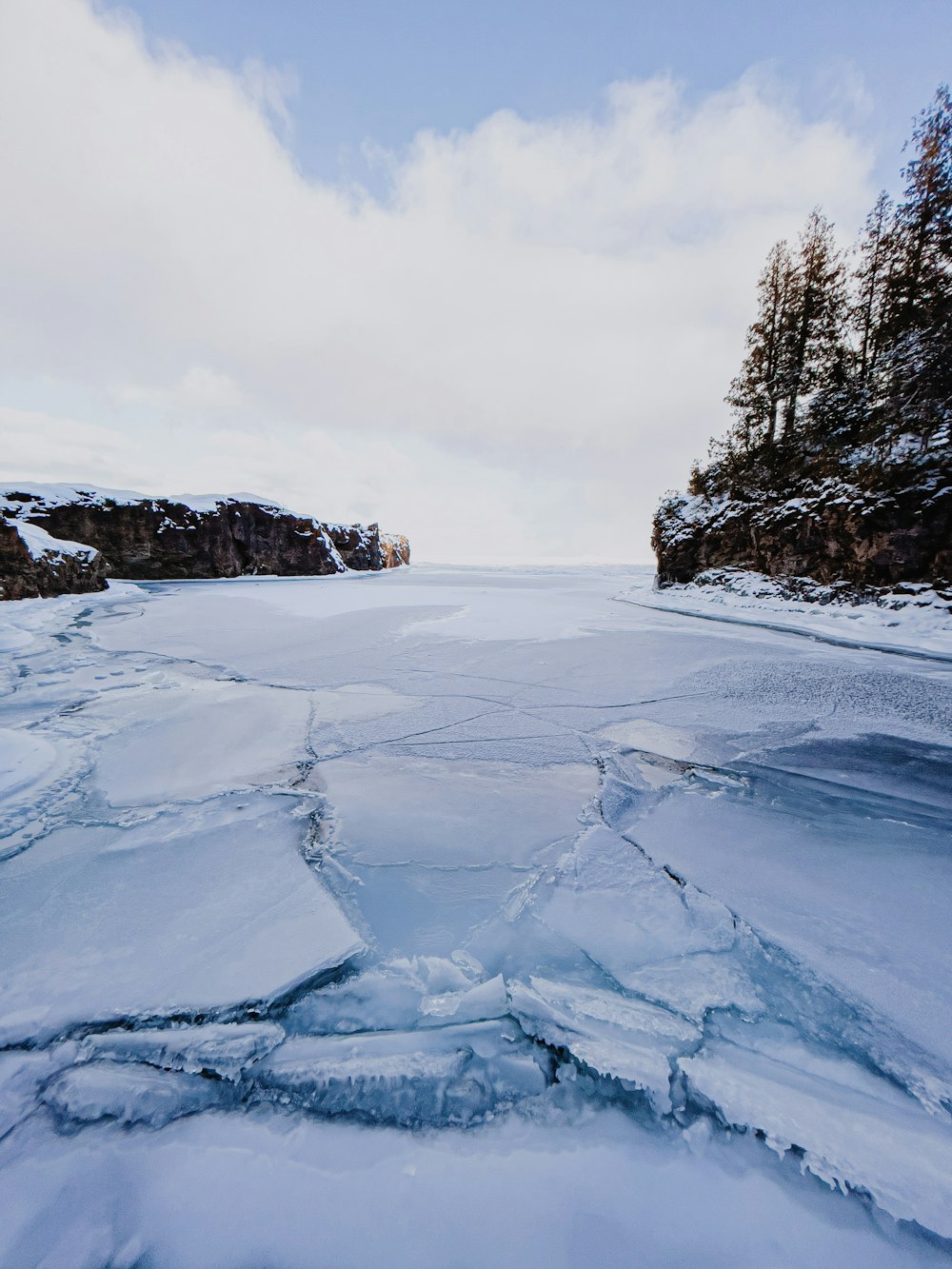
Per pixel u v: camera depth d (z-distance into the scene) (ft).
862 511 32.48
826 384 44.52
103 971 6.18
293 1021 5.62
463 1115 4.71
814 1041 5.38
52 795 10.57
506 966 6.41
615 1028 5.55
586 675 19.49
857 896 7.63
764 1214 3.94
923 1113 4.63
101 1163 4.31
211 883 7.88
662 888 7.82
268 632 27.71
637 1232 3.84
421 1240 3.78
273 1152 4.40
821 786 11.27
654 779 11.62
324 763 12.32
